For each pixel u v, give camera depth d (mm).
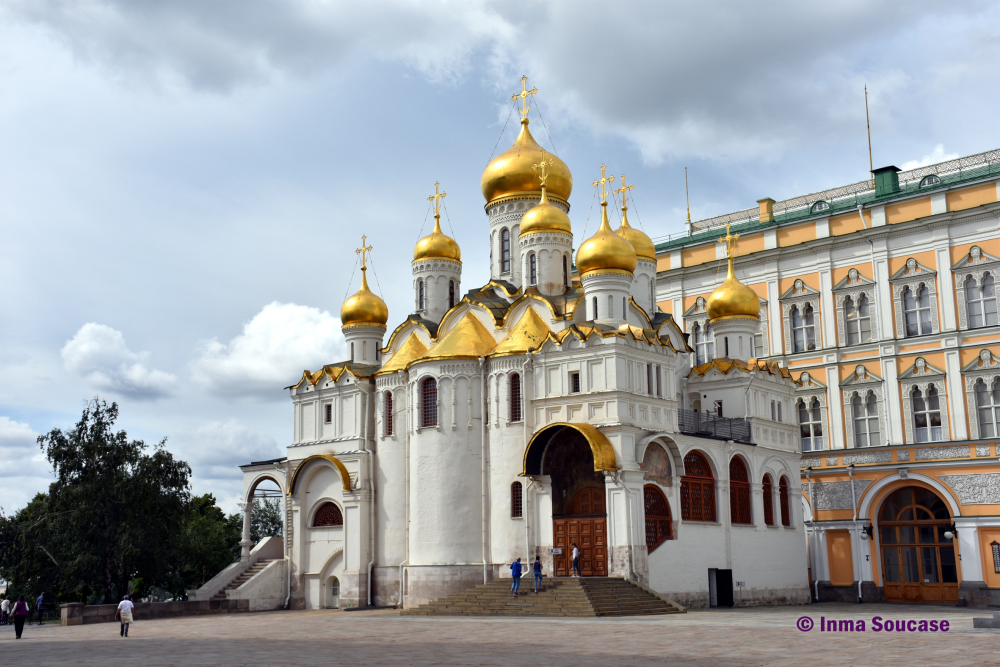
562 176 61875
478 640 30562
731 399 57500
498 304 57312
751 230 69438
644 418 49156
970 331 57906
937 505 58906
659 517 48625
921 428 59500
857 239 63500
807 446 64375
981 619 33250
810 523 62719
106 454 61656
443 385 52438
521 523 49656
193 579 77875
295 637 34594
